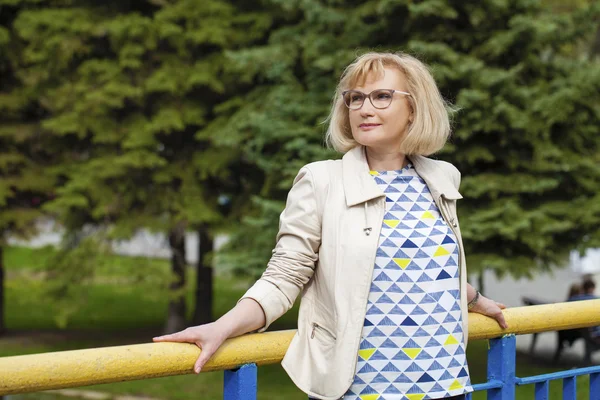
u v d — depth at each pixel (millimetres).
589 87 11227
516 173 11633
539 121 11242
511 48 11648
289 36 13102
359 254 2518
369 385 2496
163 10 14859
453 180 2764
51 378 2141
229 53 12742
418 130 2629
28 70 15516
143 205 15453
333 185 2607
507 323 3072
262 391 11930
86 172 15023
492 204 11438
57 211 15375
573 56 14359
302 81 13109
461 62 11070
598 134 12148
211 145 15211
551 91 11664
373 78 2631
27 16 14953
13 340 16484
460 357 2588
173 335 2375
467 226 10930
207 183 15820
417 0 11352
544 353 13578
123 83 14805
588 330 12102
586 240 11781
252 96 13891
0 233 16203
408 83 2645
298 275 2561
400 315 2510
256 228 12297
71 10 14992
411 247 2551
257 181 15391
